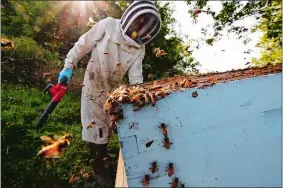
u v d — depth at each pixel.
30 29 6.56
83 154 3.90
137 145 1.61
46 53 6.41
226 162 1.64
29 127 4.20
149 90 1.73
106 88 3.28
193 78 2.37
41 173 3.44
